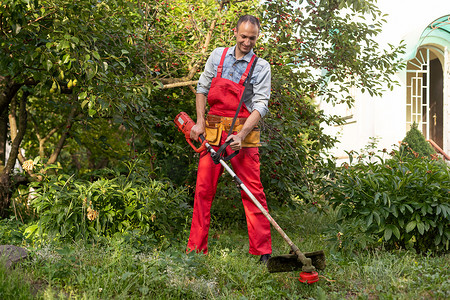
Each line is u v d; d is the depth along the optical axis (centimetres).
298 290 297
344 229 394
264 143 460
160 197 407
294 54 507
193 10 521
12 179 570
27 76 479
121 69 471
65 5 342
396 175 418
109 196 387
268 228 358
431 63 1109
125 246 342
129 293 274
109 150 879
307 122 556
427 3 913
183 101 631
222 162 330
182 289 278
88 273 280
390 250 412
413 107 1102
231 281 306
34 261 300
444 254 404
